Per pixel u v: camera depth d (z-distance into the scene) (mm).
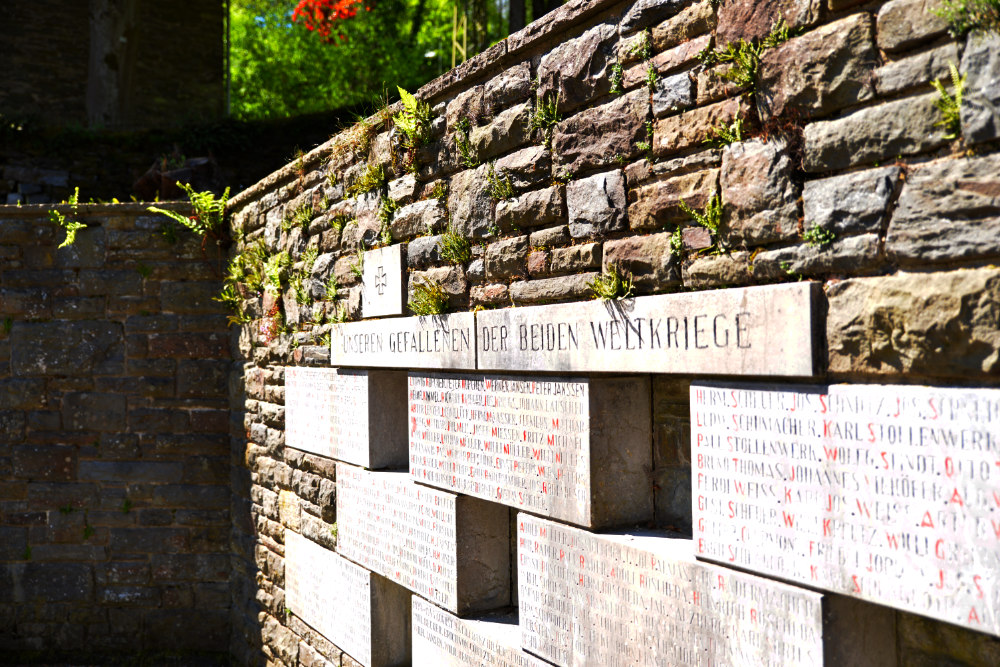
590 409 2947
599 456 2963
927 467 1934
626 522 3027
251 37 18125
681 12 2639
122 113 12883
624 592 2803
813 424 2203
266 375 6117
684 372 2576
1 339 6898
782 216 2324
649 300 2707
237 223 6637
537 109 3254
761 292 2322
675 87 2658
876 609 2271
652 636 2691
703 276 2572
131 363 6934
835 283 2178
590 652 2963
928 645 2213
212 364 6957
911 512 1965
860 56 2117
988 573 1808
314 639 5328
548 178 3242
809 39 2234
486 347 3533
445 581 3863
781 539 2287
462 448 3742
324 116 12734
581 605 3004
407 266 4199
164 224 6941
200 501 6906
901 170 2037
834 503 2146
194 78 15078
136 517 6918
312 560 5293
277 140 12500
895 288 2035
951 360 1923
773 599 2287
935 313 1944
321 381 5156
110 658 6750
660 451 3072
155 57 14727
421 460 4082
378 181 4422
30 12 13781
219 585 6883
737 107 2445
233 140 12234
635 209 2816
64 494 6906
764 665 2316
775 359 2285
